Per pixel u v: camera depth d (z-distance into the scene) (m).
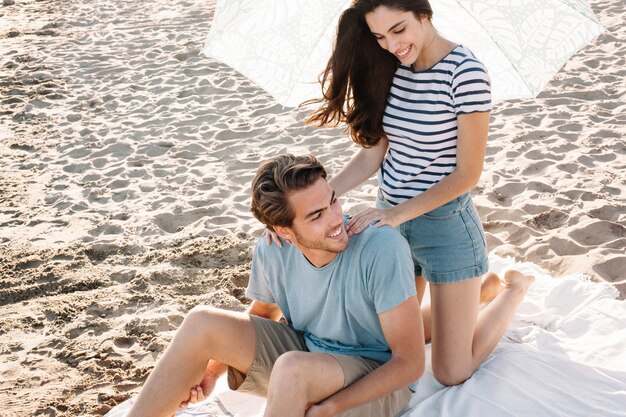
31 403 3.28
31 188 5.77
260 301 2.91
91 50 9.52
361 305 2.56
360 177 3.12
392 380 2.46
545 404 2.80
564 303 3.58
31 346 3.73
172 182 5.71
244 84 7.88
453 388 2.93
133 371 3.49
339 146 6.08
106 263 4.55
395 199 2.92
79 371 3.51
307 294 2.68
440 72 2.69
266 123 6.76
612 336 3.26
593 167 5.24
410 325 2.48
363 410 2.53
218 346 2.61
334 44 2.97
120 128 6.93
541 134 5.89
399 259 2.48
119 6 11.86
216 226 4.95
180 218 5.12
